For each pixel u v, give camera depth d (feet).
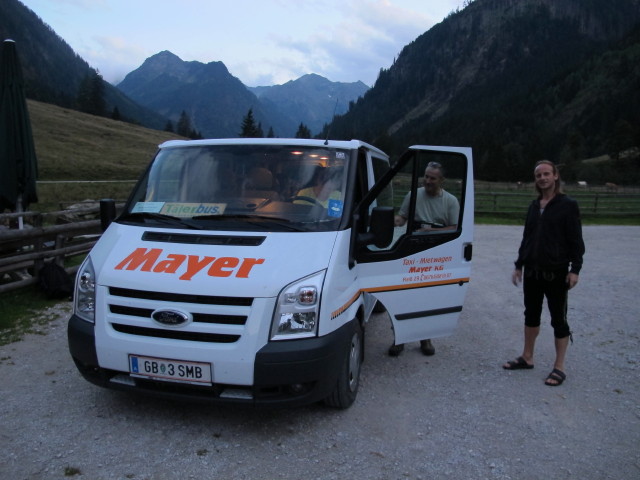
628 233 59.41
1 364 15.20
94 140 249.75
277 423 12.21
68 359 15.80
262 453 10.89
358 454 11.03
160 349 10.83
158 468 10.19
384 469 10.52
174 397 11.07
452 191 15.64
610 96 580.30
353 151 14.43
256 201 13.34
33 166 29.25
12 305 20.80
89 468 10.10
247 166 14.05
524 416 13.16
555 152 489.67
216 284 10.78
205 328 10.68
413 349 18.12
